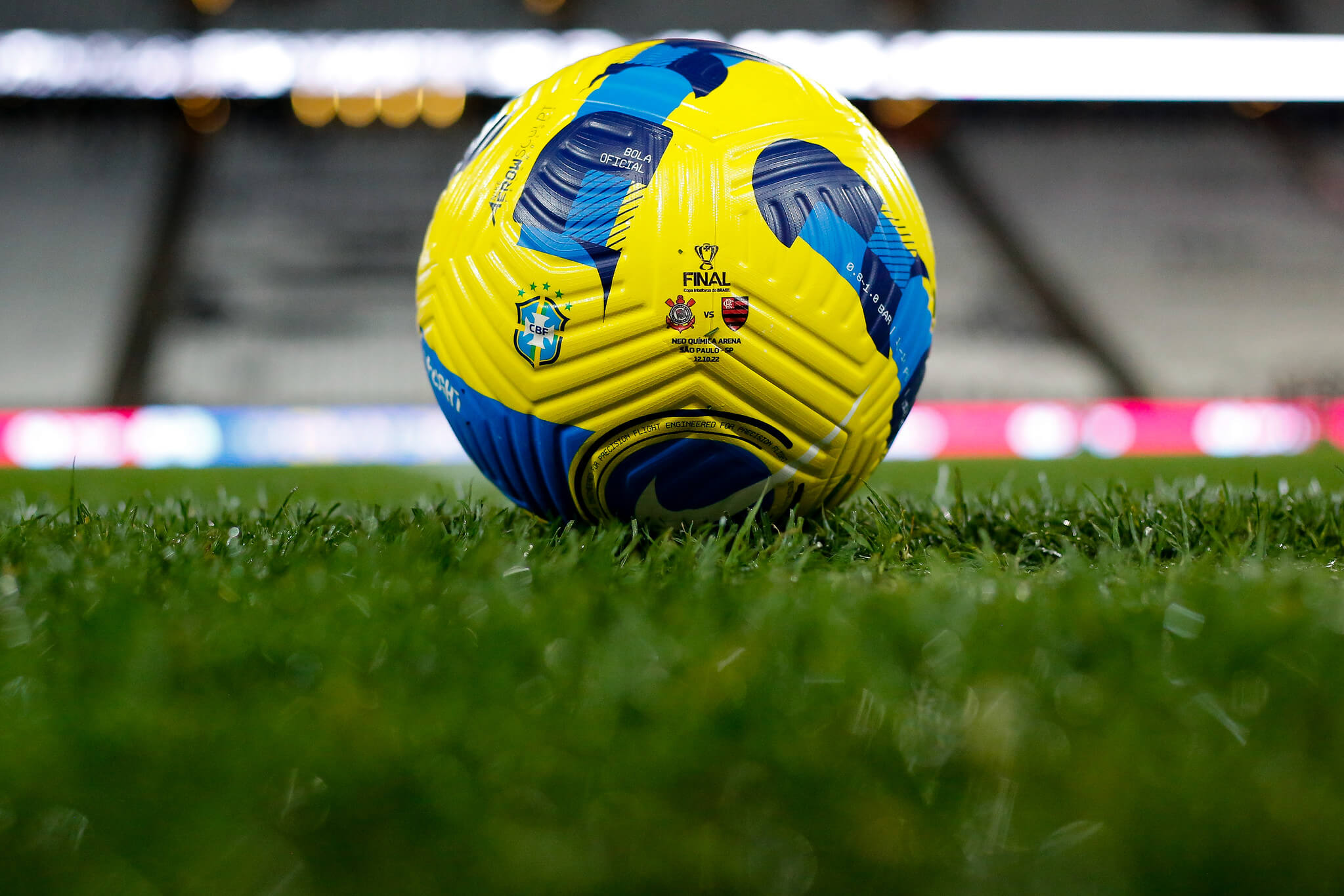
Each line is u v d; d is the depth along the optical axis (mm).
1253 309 15922
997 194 19375
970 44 20734
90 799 925
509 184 2033
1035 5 21766
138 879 810
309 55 20469
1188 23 21484
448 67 20750
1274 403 12203
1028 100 21328
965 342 15445
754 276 1915
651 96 2014
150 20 20438
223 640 1322
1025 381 14406
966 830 877
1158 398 14023
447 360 2146
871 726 1064
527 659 1268
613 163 1950
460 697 1134
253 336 14961
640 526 2182
